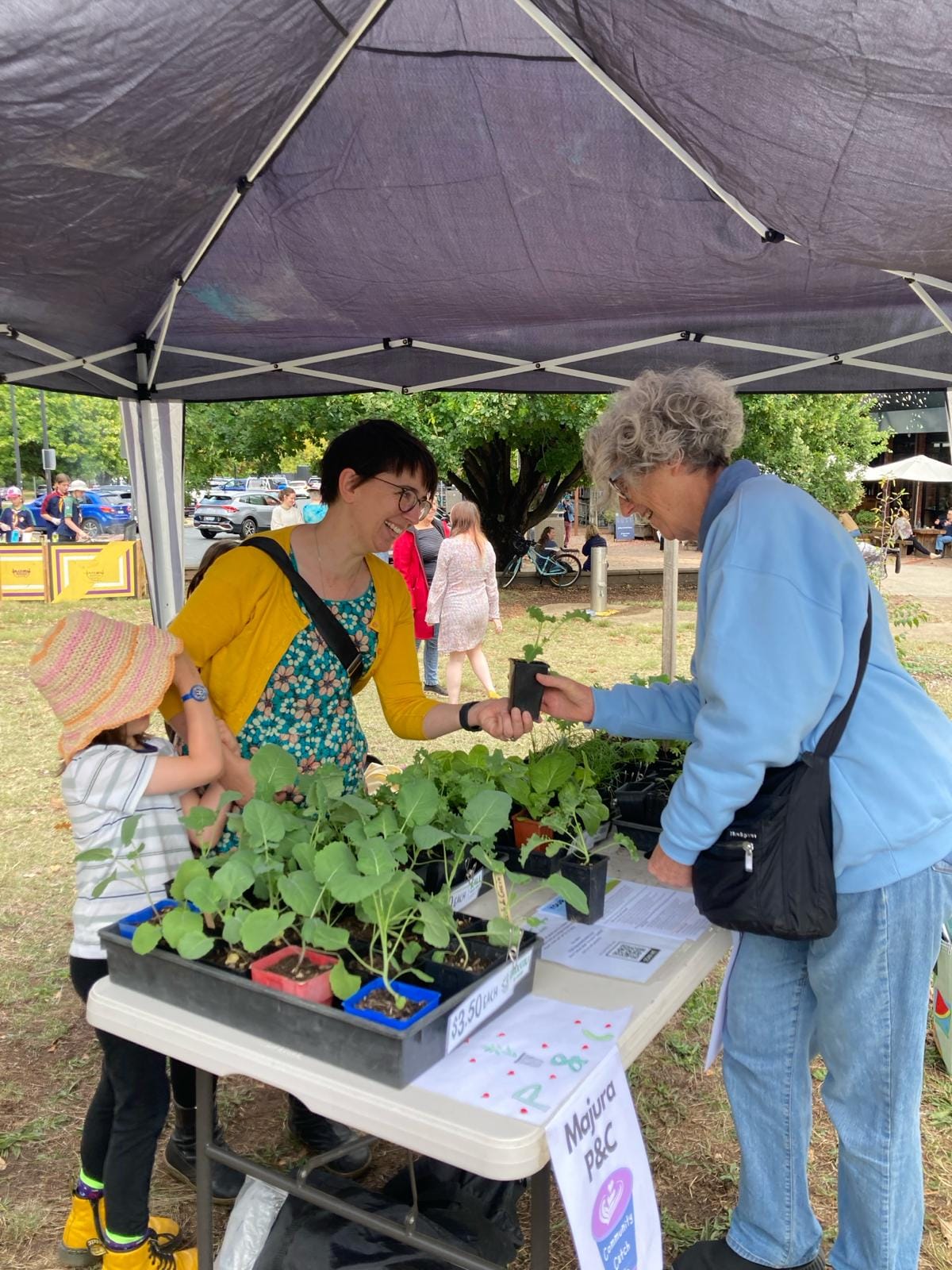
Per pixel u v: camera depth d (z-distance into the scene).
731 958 2.09
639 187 2.63
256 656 2.22
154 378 4.20
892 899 1.75
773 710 1.62
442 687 8.38
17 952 3.85
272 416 11.66
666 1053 3.22
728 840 1.72
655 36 1.62
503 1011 1.57
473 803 1.75
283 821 1.70
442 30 2.07
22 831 5.20
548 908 2.04
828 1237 2.38
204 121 2.01
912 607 4.81
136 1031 1.55
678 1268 2.16
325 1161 1.74
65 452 37.81
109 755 1.89
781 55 1.53
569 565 16.06
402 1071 1.33
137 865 1.90
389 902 1.52
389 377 4.41
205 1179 1.76
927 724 1.79
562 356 4.09
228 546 2.99
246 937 1.44
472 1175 2.00
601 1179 1.37
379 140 2.45
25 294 2.99
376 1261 1.73
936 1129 2.82
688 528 1.98
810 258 3.00
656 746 2.84
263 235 2.95
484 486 15.50
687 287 3.35
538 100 2.29
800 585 1.66
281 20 1.76
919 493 26.62
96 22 1.56
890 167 1.71
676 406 1.83
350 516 2.23
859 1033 1.83
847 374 4.16
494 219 2.84
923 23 1.36
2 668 9.30
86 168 2.05
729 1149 2.74
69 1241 2.25
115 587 13.50
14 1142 2.71
